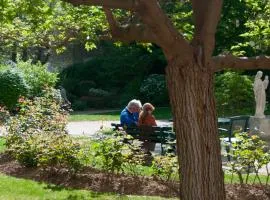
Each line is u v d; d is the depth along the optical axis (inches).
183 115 279.0
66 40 523.2
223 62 285.0
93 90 2047.2
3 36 535.5
